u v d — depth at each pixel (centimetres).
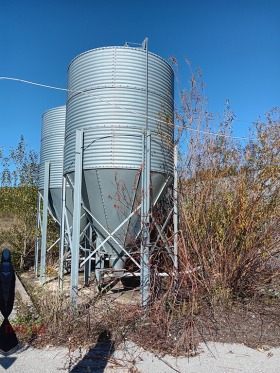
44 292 658
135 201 666
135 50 666
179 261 662
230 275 656
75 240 634
